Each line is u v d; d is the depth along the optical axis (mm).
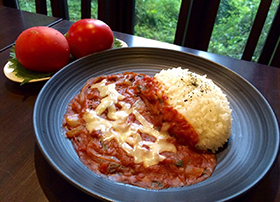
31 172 228
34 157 242
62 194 213
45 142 231
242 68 395
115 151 252
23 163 235
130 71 369
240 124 294
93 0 715
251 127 285
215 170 248
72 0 721
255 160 242
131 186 224
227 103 298
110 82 332
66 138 265
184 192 217
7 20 500
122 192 206
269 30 542
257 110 293
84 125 276
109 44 390
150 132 275
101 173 233
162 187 226
